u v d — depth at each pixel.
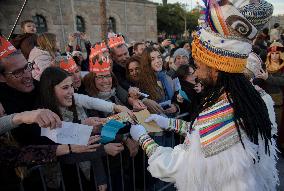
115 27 25.44
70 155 1.74
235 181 1.11
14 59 1.83
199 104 1.25
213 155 1.12
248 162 1.11
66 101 1.91
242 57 1.17
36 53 2.68
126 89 2.94
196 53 1.25
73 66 2.54
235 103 1.15
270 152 1.34
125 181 2.58
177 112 2.89
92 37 23.27
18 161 1.51
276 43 4.04
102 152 1.85
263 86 3.92
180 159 1.21
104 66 2.57
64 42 20.59
